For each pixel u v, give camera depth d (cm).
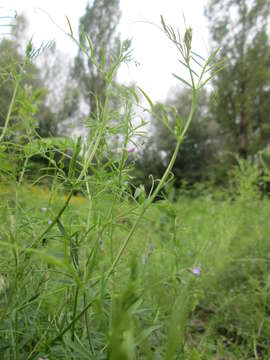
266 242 304
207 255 256
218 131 2328
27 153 104
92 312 106
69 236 93
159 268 164
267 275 234
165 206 112
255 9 2083
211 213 350
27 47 97
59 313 105
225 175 1725
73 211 124
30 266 102
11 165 101
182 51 94
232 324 203
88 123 114
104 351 97
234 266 263
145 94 97
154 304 120
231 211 323
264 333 183
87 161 101
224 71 2086
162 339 130
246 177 370
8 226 103
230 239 278
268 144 2094
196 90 95
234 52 2111
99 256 92
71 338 93
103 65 106
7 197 116
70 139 100
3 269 99
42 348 87
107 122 113
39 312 107
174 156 93
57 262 54
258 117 2142
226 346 184
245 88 2064
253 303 202
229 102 2105
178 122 92
